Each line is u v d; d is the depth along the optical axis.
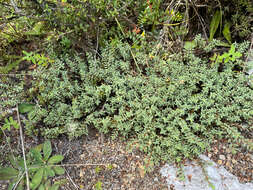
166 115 2.03
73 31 2.06
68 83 2.09
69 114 2.06
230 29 2.41
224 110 1.90
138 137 1.88
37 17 1.88
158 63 2.20
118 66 2.22
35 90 2.18
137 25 2.23
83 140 2.10
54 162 1.89
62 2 1.81
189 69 2.11
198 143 1.72
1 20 2.05
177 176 1.82
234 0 2.27
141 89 2.05
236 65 2.26
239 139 1.77
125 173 1.88
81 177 1.88
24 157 1.83
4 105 2.10
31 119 2.05
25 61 2.53
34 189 1.75
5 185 1.79
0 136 2.09
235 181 1.76
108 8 1.95
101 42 2.31
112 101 2.01
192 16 2.51
